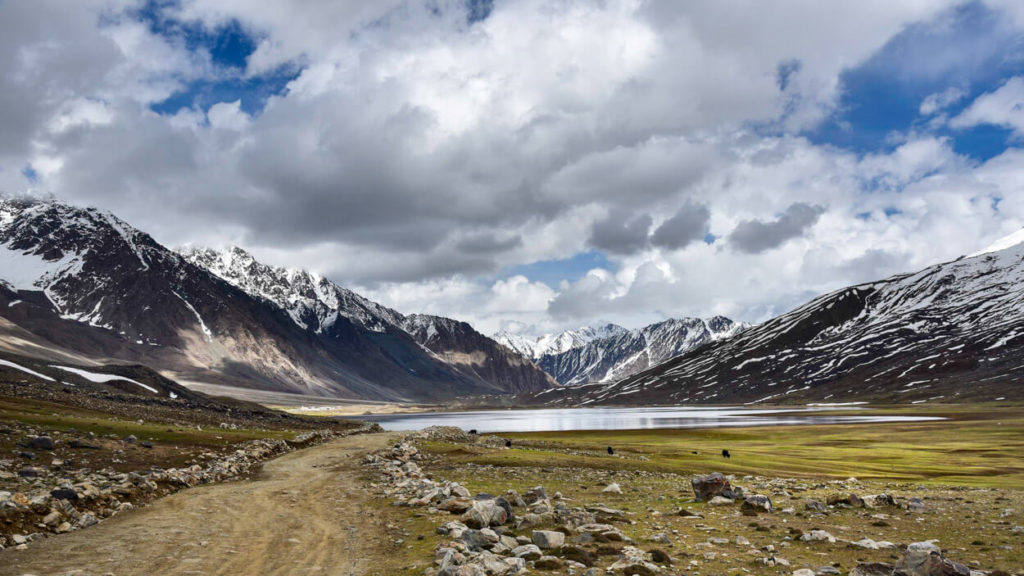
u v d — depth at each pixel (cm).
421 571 1908
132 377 16025
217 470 4488
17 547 2225
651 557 2089
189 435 6019
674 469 6238
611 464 6247
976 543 2459
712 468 6506
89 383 13875
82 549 2231
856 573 1839
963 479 6181
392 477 4406
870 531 2727
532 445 9300
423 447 7331
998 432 13825
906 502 3553
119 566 2003
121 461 4319
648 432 15925
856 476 6412
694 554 2200
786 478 5938
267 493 3659
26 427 4947
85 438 4772
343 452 6362
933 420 19225
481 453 6894
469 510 2688
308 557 2145
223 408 12925
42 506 2638
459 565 1855
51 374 13388
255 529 2631
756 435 14438
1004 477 6412
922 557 1780
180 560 2088
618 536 2405
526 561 2030
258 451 5769
